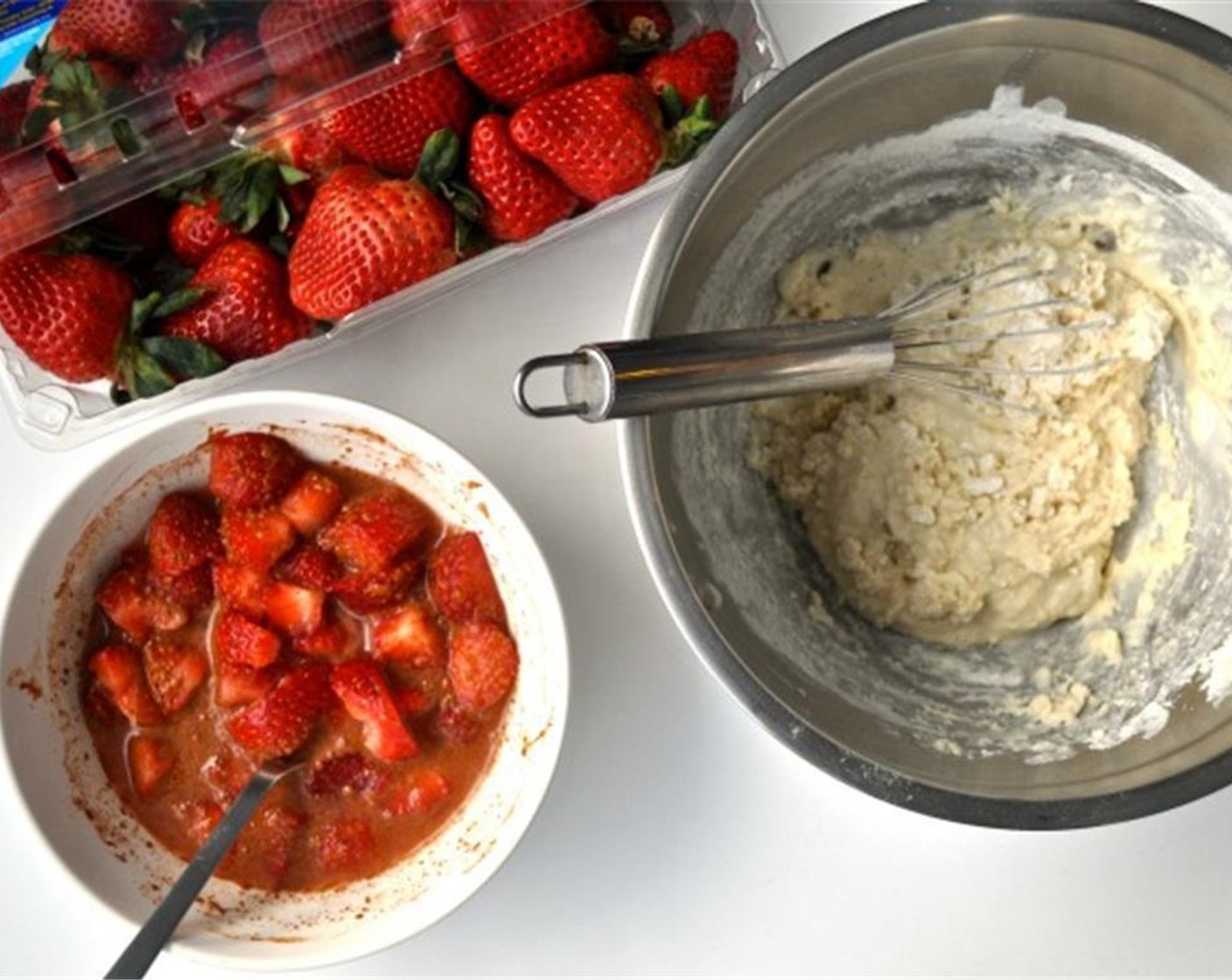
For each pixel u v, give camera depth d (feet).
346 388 3.40
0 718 3.08
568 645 3.08
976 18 2.90
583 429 3.43
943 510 3.33
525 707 3.23
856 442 3.34
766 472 3.41
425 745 3.26
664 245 2.83
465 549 3.25
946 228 3.44
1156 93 3.07
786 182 3.17
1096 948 3.45
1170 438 3.43
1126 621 3.41
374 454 3.23
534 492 3.41
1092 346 3.34
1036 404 3.34
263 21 3.04
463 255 3.28
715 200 2.95
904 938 3.43
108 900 3.12
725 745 3.43
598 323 3.43
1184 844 3.49
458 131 3.23
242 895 3.18
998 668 3.40
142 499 3.23
